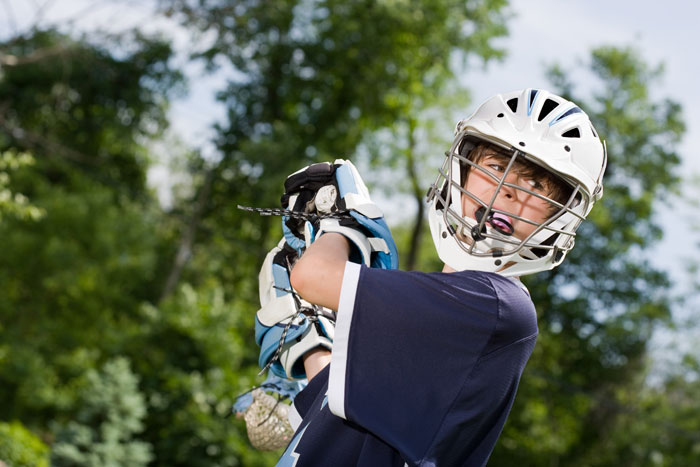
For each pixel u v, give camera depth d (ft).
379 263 6.26
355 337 5.60
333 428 5.92
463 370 5.59
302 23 97.30
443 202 6.15
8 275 93.04
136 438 61.31
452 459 5.72
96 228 96.84
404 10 92.02
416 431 5.57
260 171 95.96
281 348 6.68
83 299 93.91
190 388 61.52
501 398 5.72
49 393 78.79
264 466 61.31
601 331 91.76
